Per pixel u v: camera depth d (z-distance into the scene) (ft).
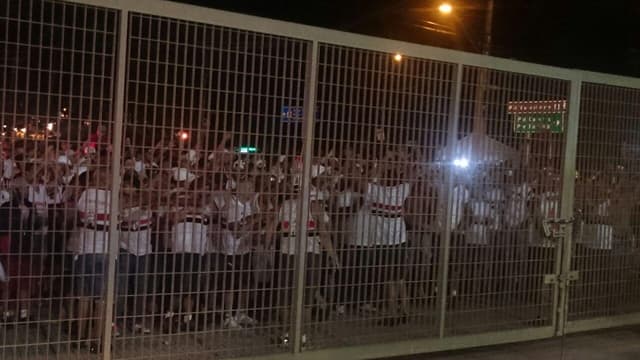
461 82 22.39
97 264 17.28
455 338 22.74
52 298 16.89
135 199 17.57
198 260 18.45
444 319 22.47
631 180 27.12
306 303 20.01
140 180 17.58
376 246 21.08
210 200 18.49
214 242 18.63
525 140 24.07
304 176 19.66
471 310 23.11
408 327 21.85
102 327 17.34
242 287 19.12
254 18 18.63
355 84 20.42
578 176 25.54
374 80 20.74
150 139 17.62
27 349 16.75
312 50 19.56
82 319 17.22
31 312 16.72
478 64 22.65
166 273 18.11
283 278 19.67
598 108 25.95
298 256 19.72
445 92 22.15
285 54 19.22
